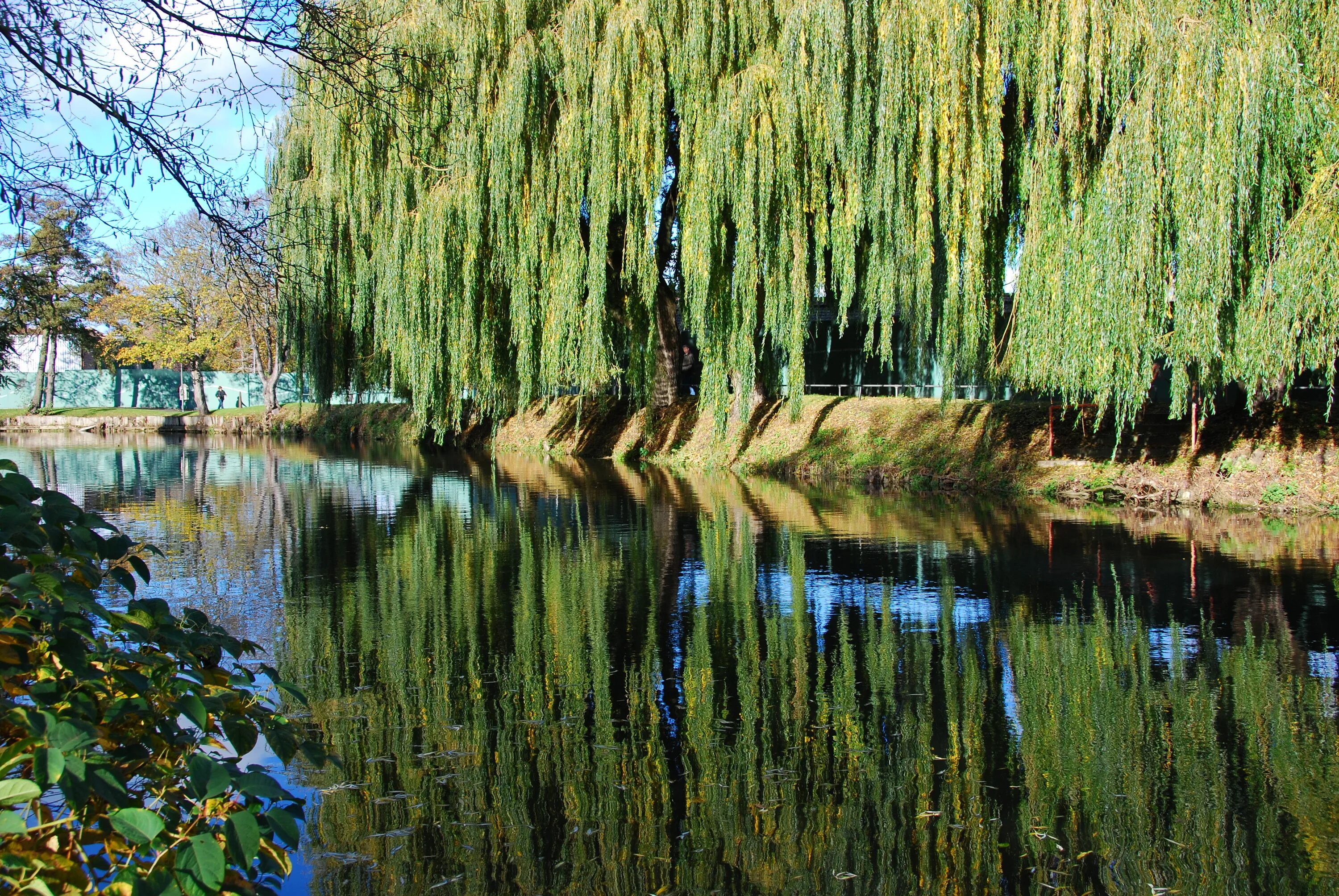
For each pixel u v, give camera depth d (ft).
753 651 25.46
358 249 65.67
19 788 7.13
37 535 9.78
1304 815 15.79
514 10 59.31
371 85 19.45
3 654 8.61
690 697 21.83
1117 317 42.42
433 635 27.09
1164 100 40.73
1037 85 46.55
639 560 38.58
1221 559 36.68
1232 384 56.29
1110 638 26.14
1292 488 48.83
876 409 75.92
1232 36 39.27
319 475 77.87
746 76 57.11
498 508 55.88
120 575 10.98
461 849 14.97
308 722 20.25
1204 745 18.72
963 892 13.65
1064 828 15.53
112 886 7.84
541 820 15.94
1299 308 39.40
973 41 47.44
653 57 59.82
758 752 18.71
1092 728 19.67
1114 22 42.16
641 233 62.75
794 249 60.13
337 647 25.79
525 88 58.23
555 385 70.79
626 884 13.97
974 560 37.58
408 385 69.97
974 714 20.62
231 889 8.64
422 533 46.29
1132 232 41.68
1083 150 45.03
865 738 19.33
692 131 60.54
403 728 19.92
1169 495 52.21
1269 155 39.78
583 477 75.51
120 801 7.75
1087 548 39.55
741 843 15.14
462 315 65.41
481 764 18.15
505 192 59.88
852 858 14.67
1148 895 13.46
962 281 53.67
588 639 26.61
